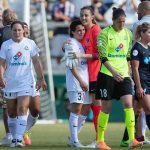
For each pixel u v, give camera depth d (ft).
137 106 104.53
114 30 96.58
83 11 103.14
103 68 96.37
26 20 184.55
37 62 103.14
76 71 101.35
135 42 98.53
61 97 205.26
